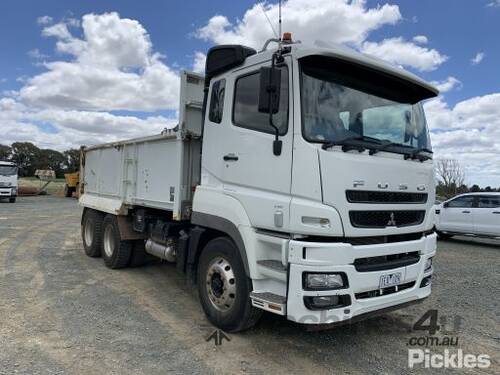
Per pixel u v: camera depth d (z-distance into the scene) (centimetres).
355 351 454
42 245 1068
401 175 439
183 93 564
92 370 389
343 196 388
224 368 402
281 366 411
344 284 389
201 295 518
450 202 1488
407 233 453
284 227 407
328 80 426
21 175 7988
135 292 647
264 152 436
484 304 653
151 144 668
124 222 773
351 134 427
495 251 1262
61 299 600
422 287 473
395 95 482
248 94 466
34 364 398
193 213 531
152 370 393
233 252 471
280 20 475
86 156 954
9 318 517
